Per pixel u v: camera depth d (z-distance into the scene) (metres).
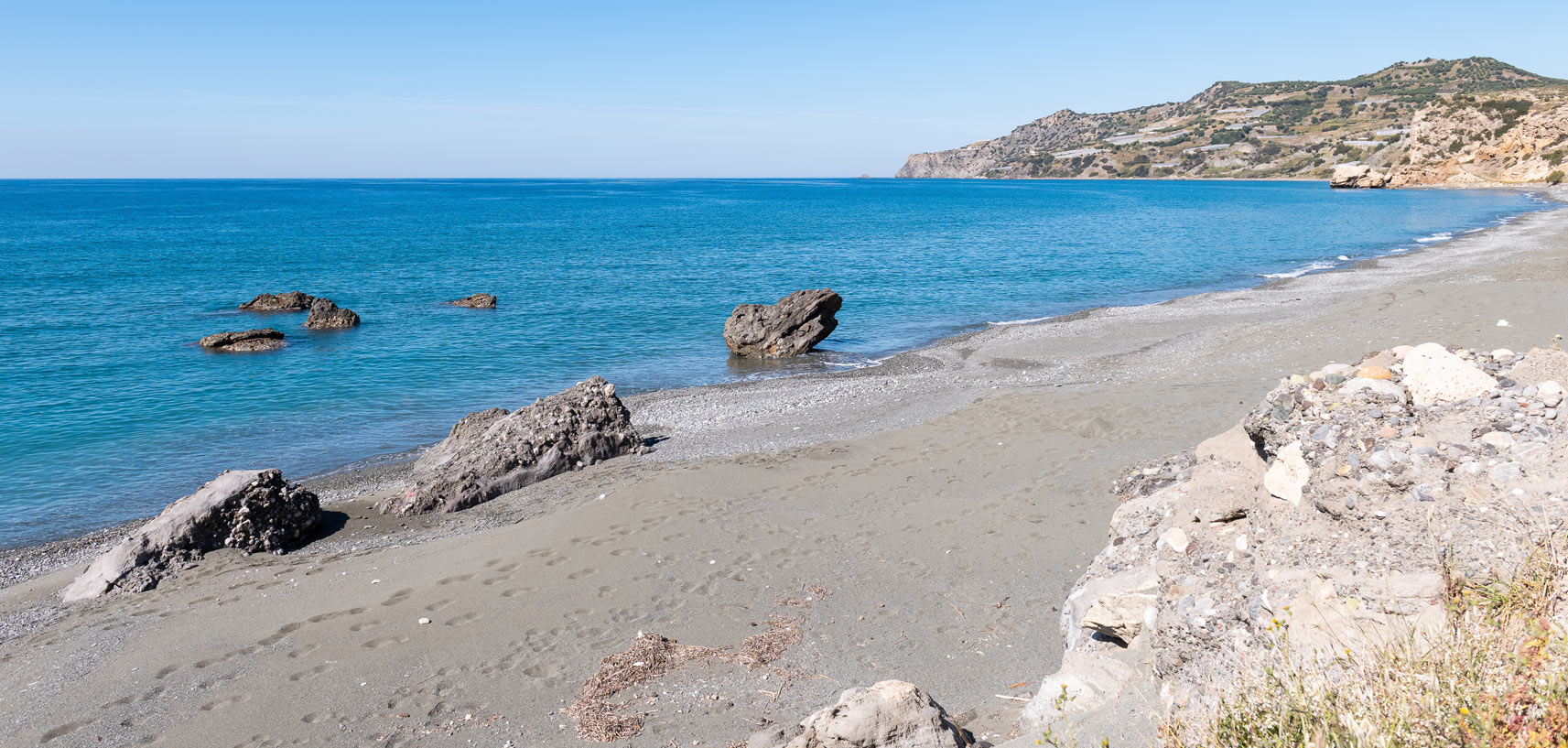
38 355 28.08
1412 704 3.45
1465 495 5.20
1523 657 3.49
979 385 21.92
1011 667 8.47
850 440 17.06
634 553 11.52
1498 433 5.60
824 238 73.88
